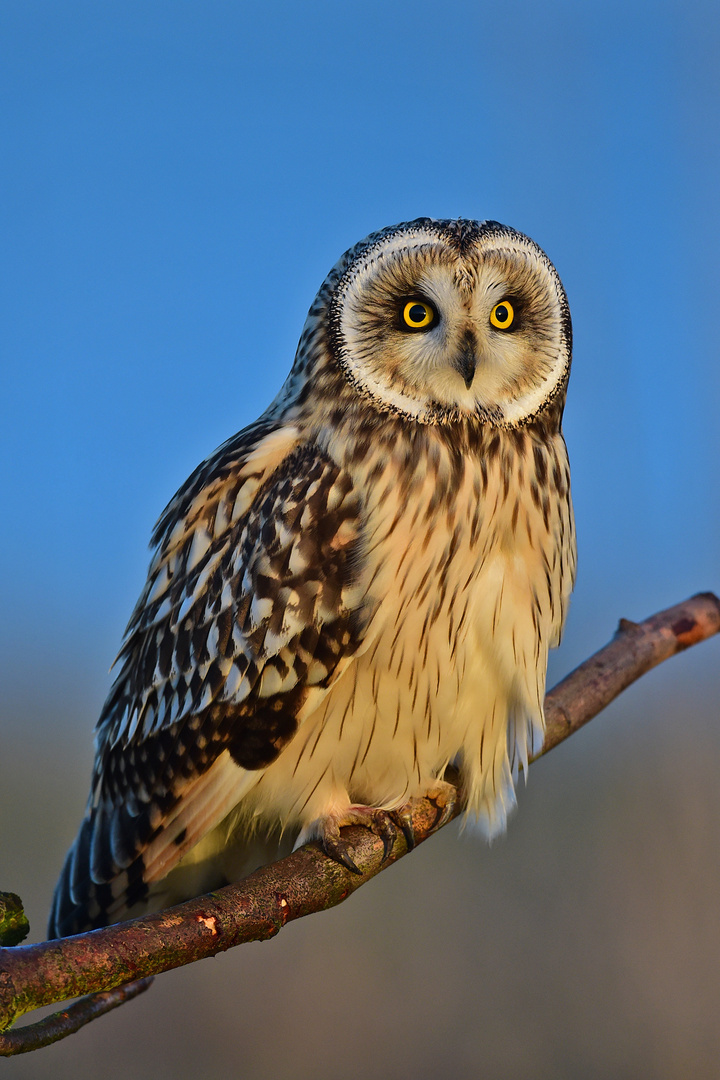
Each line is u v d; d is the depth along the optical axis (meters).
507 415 5.57
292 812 5.57
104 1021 6.03
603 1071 5.83
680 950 5.80
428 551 5.55
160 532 5.63
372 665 5.55
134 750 5.59
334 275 5.59
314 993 6.01
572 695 5.63
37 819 9.23
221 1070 5.96
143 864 5.58
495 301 5.56
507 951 5.94
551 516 5.58
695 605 5.68
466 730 5.59
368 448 5.56
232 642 5.56
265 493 5.57
